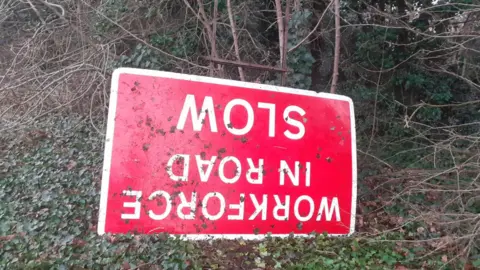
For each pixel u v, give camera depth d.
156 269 3.81
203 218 2.44
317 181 2.78
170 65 8.29
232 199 2.52
